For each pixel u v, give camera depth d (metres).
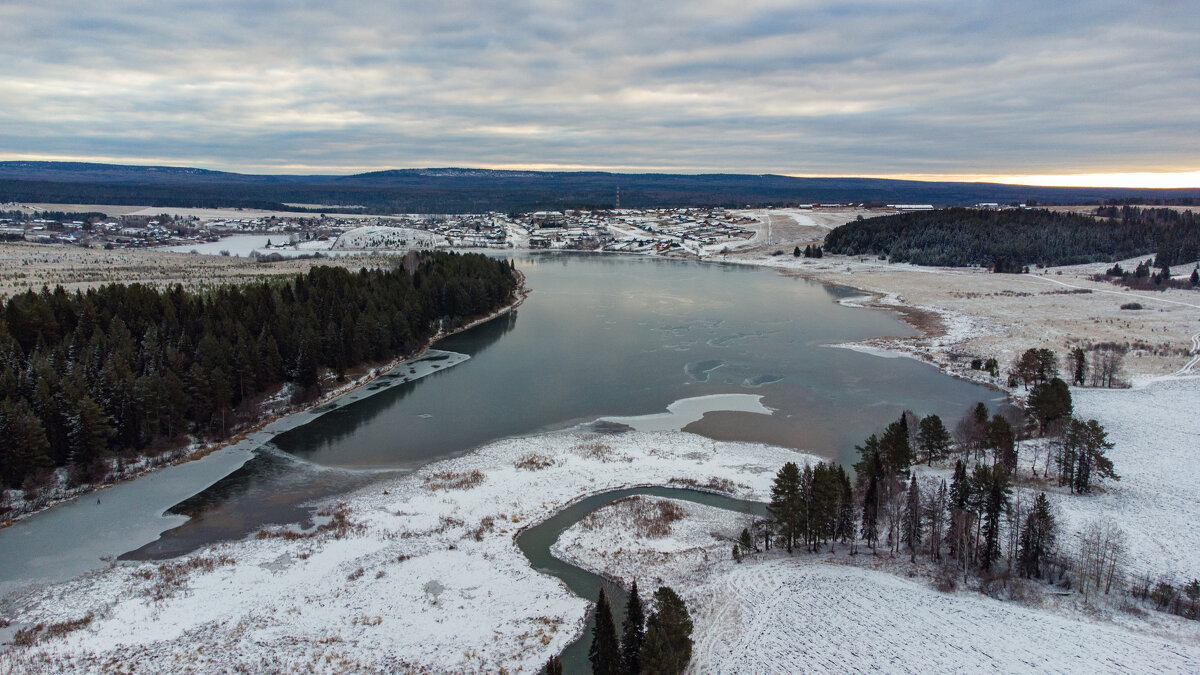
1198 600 44.81
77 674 38.97
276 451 73.44
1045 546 49.34
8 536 55.34
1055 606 45.22
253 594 46.97
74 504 60.97
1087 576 48.38
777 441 76.06
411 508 59.44
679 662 38.88
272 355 90.62
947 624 43.25
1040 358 93.31
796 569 50.03
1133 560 50.53
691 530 56.62
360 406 88.31
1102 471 63.25
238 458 71.56
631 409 86.50
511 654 41.59
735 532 56.62
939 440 68.62
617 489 64.19
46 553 52.81
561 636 43.31
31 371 70.56
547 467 68.19
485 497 61.69
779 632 43.12
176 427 75.19
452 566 50.59
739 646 42.00
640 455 71.56
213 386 77.88
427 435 78.06
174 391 74.12
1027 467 68.69
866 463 60.56
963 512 50.31
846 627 43.34
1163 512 57.91
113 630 43.06
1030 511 50.97
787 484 52.47
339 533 54.97
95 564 51.34
